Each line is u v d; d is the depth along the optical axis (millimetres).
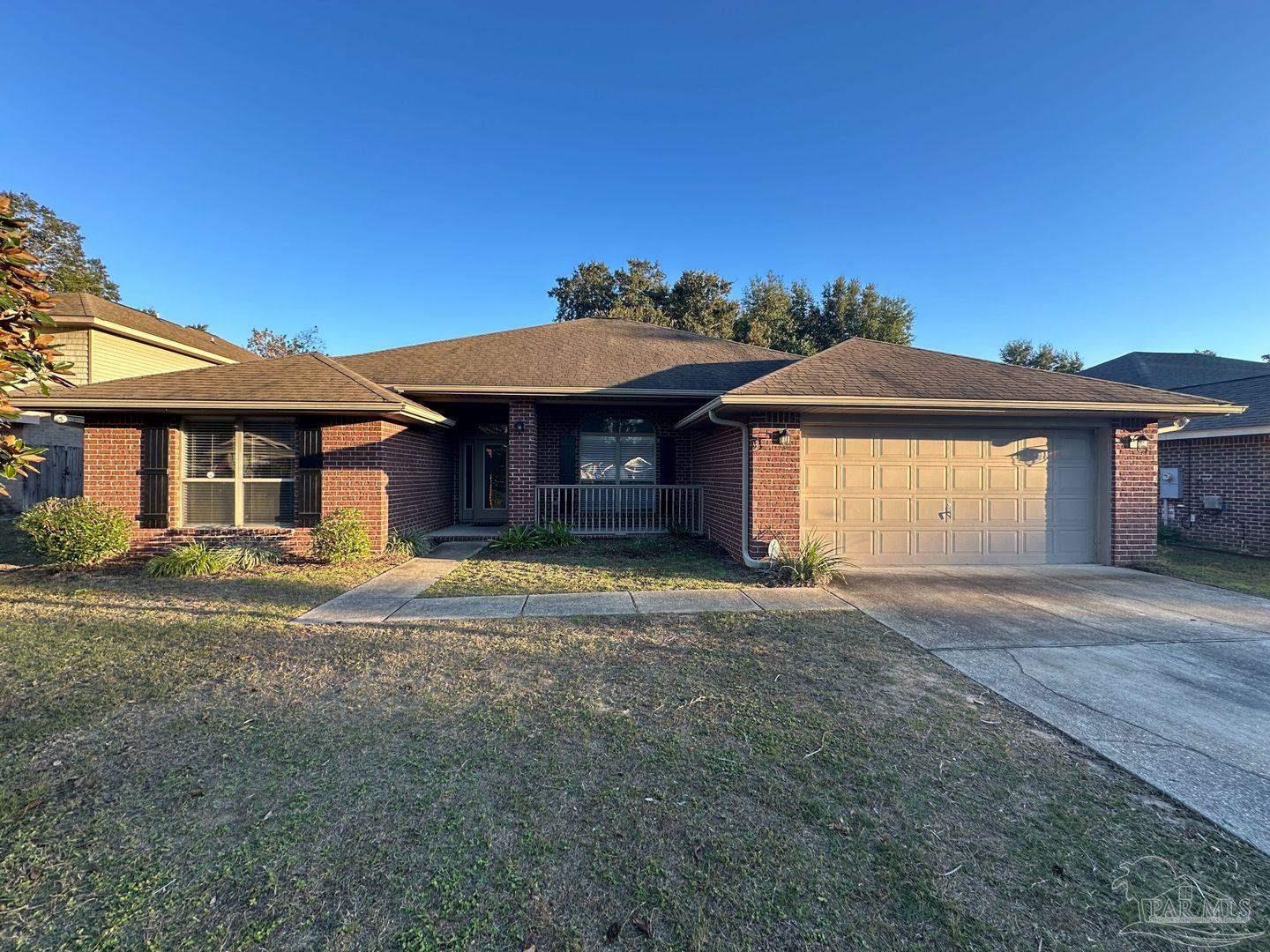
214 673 4320
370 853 2293
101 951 1799
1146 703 3871
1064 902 2059
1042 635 5422
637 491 12328
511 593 7000
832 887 2129
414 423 10750
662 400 11242
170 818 2518
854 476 8820
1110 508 8898
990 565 8938
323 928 1906
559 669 4453
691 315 31344
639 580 7750
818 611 6227
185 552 8289
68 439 15539
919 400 8031
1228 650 5008
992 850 2355
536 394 10773
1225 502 11102
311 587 7332
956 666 4582
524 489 11086
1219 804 2695
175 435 9312
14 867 2189
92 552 8391
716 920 1959
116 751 3117
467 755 3111
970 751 3188
